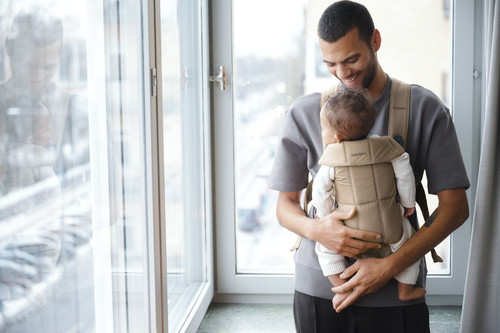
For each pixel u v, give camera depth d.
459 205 1.68
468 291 2.26
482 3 2.77
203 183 2.84
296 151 1.81
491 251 2.23
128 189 1.62
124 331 1.59
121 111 1.56
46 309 1.14
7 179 1.00
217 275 3.05
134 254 1.67
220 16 2.90
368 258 1.62
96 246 1.39
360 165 1.58
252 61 2.94
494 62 2.16
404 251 1.61
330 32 1.62
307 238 1.73
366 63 1.64
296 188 1.83
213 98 2.95
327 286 1.70
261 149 3.00
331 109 1.59
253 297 3.06
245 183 3.02
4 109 0.99
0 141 0.98
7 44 1.00
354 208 1.60
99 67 1.40
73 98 1.25
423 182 2.92
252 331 2.67
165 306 1.92
